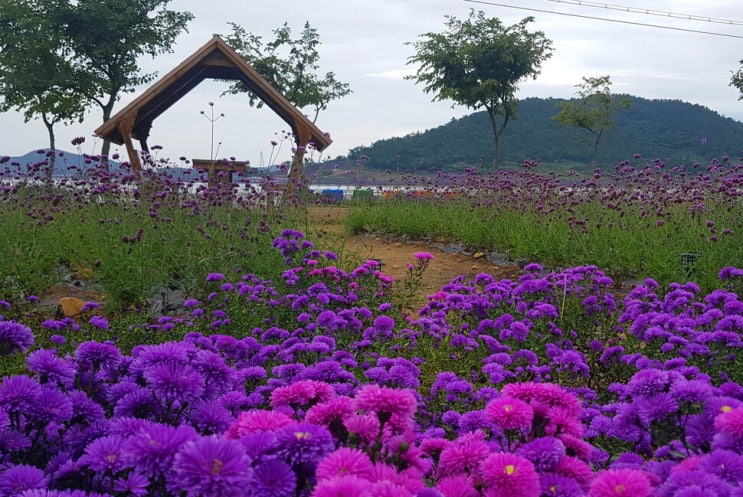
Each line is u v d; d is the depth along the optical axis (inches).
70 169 398.3
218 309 212.2
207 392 82.0
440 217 479.2
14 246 285.4
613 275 308.3
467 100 1457.9
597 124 1578.5
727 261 277.9
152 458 60.1
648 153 3951.8
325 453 62.6
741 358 139.5
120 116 583.5
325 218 557.3
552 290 216.1
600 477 61.6
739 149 4562.0
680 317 170.4
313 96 1357.0
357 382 120.0
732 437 68.6
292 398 77.9
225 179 380.2
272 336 167.6
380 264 234.2
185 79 634.2
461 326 195.8
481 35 1459.2
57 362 84.6
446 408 131.1
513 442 83.4
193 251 293.4
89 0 1254.9
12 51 1243.2
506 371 142.6
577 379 164.9
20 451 80.0
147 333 198.4
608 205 376.8
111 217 335.3
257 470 59.9
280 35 1353.3
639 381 83.4
